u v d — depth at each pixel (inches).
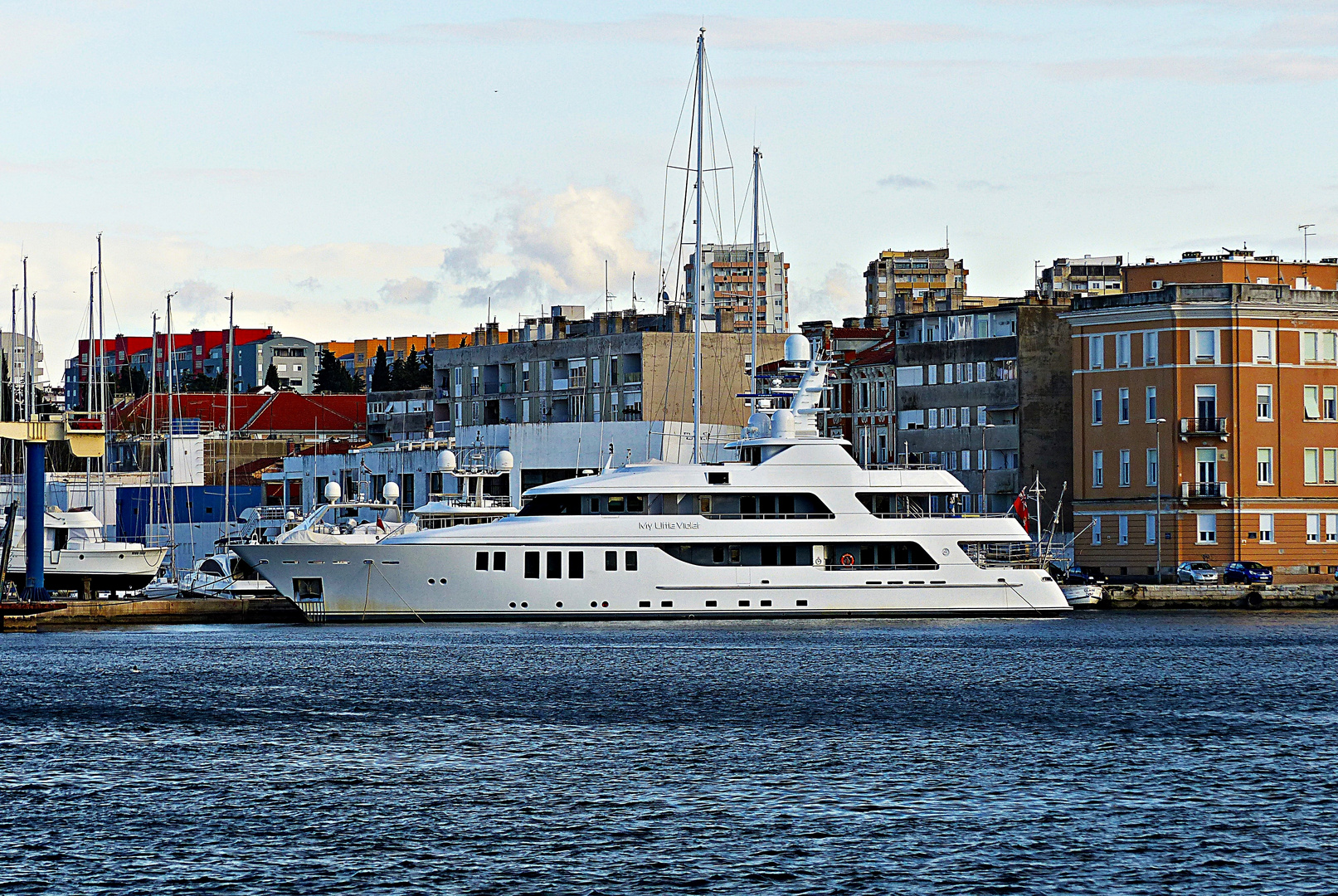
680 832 2402.8
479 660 4256.9
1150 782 2719.0
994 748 3004.4
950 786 2684.5
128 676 3993.6
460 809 2541.8
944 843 2338.8
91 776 2780.5
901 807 2544.3
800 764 2864.2
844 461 4928.6
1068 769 2817.4
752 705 3494.1
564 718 3341.5
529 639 4731.8
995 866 2226.9
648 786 2694.4
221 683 3858.3
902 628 5022.1
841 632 4906.5
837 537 4901.6
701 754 2952.8
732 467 4899.1
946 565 5000.0
